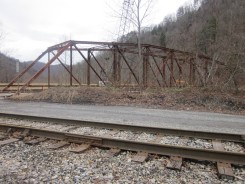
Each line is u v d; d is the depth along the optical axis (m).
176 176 4.61
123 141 6.03
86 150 5.97
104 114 11.94
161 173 4.72
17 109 13.65
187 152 5.46
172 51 25.25
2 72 61.59
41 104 16.30
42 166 4.98
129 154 5.76
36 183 4.21
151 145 5.77
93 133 7.78
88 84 21.36
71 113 12.17
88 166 5.00
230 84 21.31
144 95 17.73
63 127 8.66
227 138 7.12
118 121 9.96
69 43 19.88
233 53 23.36
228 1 46.81
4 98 19.64
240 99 16.44
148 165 5.11
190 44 28.44
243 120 11.24
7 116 10.59
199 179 4.48
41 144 6.50
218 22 38.06
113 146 6.08
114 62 21.50
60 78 32.84
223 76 22.06
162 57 25.59
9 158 5.43
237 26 31.77
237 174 4.69
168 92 18.30
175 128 8.28
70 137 6.69
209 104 16.03
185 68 26.67
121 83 21.53
